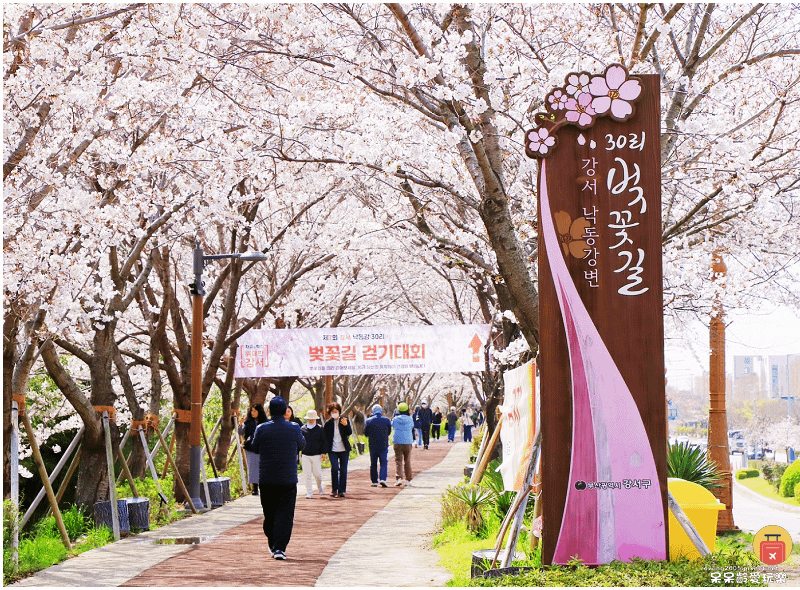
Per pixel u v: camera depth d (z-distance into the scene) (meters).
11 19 8.71
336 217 19.62
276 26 10.27
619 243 6.74
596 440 6.63
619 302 6.71
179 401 16.20
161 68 10.23
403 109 10.54
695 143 10.14
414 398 54.03
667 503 6.62
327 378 27.91
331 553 9.53
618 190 6.77
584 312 6.71
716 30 10.88
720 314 10.74
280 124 10.23
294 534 11.12
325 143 11.20
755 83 10.77
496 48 9.77
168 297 15.46
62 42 9.20
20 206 9.79
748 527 10.83
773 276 11.05
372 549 9.80
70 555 9.48
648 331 6.69
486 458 12.80
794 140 10.55
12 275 9.29
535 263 11.09
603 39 10.36
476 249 12.41
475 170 8.56
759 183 9.48
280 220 19.78
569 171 6.80
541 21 10.84
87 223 10.84
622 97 6.79
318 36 9.35
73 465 11.59
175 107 11.64
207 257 14.60
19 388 9.70
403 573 8.11
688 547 7.43
